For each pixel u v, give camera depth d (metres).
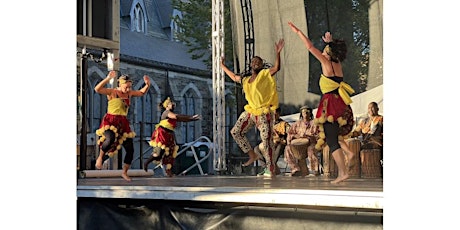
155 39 36.72
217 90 10.48
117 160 9.91
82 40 9.34
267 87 8.41
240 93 11.24
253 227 4.93
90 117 24.20
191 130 32.66
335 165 9.11
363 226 4.38
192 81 32.94
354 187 5.09
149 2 38.94
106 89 7.79
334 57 5.92
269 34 11.39
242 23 11.62
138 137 22.62
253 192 4.81
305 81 11.12
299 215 4.69
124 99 7.88
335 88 5.86
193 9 25.50
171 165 8.89
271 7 11.35
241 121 8.66
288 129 9.59
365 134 9.20
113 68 9.78
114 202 5.86
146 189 5.47
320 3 10.96
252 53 11.55
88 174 8.27
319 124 5.87
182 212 5.39
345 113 5.86
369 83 10.50
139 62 29.59
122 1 36.25
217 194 5.02
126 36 34.75
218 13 10.47
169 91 31.17
